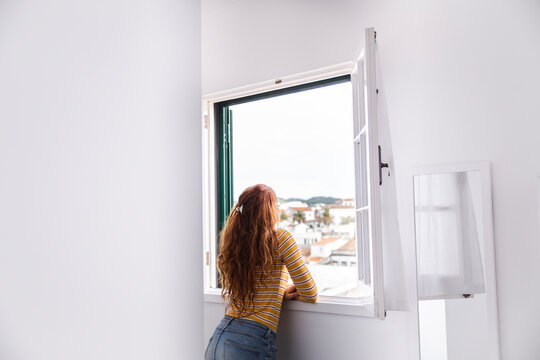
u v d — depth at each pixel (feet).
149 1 2.20
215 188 8.13
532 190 4.65
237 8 7.54
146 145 2.14
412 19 5.60
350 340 5.99
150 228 2.14
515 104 4.80
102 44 1.91
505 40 4.89
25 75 1.59
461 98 5.18
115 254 1.93
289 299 6.50
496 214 4.88
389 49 5.78
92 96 1.85
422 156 5.45
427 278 5.34
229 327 5.86
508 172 4.82
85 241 1.79
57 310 1.66
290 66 6.84
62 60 1.73
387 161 5.02
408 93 5.60
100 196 1.87
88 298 1.79
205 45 7.95
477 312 4.94
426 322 5.34
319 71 6.54
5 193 1.50
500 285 4.83
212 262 7.98
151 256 2.14
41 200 1.62
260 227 5.99
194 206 2.47
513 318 4.74
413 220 5.44
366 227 5.74
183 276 2.36
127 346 1.97
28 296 1.56
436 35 5.39
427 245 5.35
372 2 5.98
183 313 2.34
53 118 1.68
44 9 1.67
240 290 5.90
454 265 5.14
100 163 1.87
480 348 4.91
